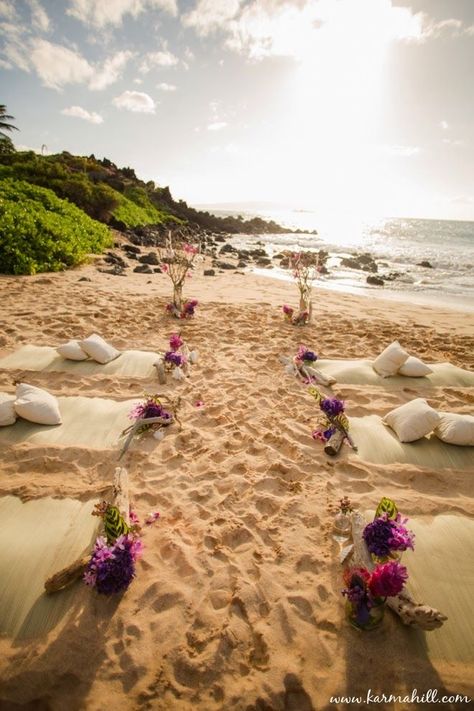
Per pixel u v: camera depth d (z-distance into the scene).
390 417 3.92
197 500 2.97
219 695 1.80
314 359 5.36
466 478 3.30
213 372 5.21
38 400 3.72
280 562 2.47
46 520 2.61
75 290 9.03
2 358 5.23
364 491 3.13
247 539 2.64
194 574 2.36
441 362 6.05
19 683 1.81
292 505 2.93
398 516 2.28
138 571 2.37
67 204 16.39
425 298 12.09
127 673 1.86
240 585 2.29
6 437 3.52
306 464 3.41
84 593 2.19
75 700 1.76
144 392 4.56
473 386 5.09
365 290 13.19
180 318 7.48
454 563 2.39
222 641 2.00
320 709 1.77
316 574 2.39
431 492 3.16
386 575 1.91
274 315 8.21
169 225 29.11
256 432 3.88
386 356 5.18
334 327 7.58
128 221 22.91
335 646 2.00
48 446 3.42
